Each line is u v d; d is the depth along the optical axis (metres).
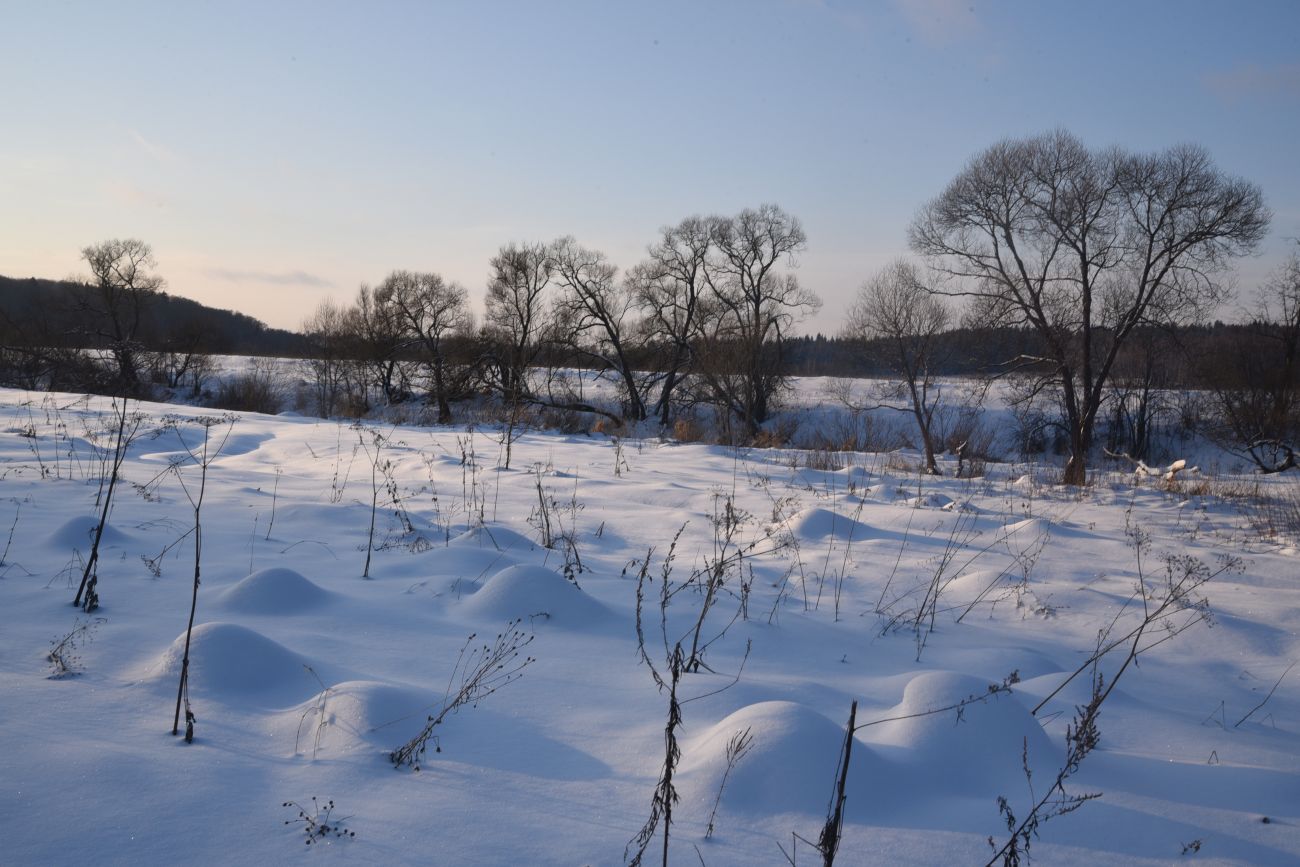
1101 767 3.53
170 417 16.31
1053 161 25.91
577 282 41.44
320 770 2.95
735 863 2.53
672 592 5.69
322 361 42.69
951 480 16.12
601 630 4.89
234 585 4.89
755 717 3.22
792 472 15.40
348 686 3.48
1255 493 15.07
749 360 36.31
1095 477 18.77
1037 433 32.66
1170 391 32.50
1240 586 7.70
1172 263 26.00
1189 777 3.49
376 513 7.93
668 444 21.02
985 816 2.97
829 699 4.04
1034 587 6.97
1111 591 7.18
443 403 31.98
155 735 3.11
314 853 2.42
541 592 5.09
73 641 4.04
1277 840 2.94
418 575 5.85
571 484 11.29
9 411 15.75
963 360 29.03
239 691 3.57
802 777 2.95
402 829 2.59
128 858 2.32
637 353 42.78
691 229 42.25
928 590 6.50
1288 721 4.57
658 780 3.07
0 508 6.98
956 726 3.49
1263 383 27.81
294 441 15.31
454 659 4.24
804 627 5.46
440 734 3.32
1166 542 9.96
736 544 8.08
